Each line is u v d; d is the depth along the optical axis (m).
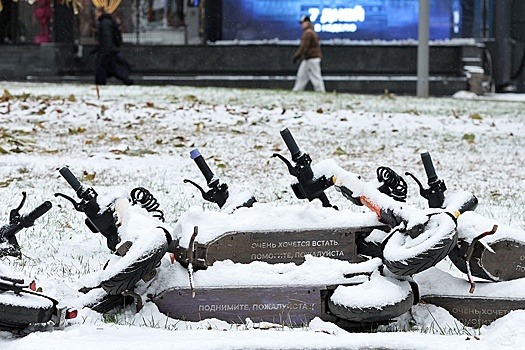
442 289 9.24
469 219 9.27
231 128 29.58
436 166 22.72
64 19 62.16
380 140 28.05
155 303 9.00
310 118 32.81
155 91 40.78
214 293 9.00
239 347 7.82
